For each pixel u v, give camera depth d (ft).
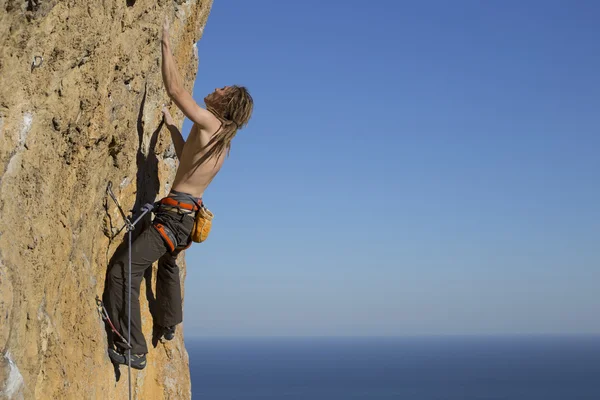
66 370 15.33
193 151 17.62
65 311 15.57
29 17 11.35
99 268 17.94
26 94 12.34
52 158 13.83
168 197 17.95
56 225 14.37
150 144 20.98
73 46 13.32
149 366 22.09
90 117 15.20
